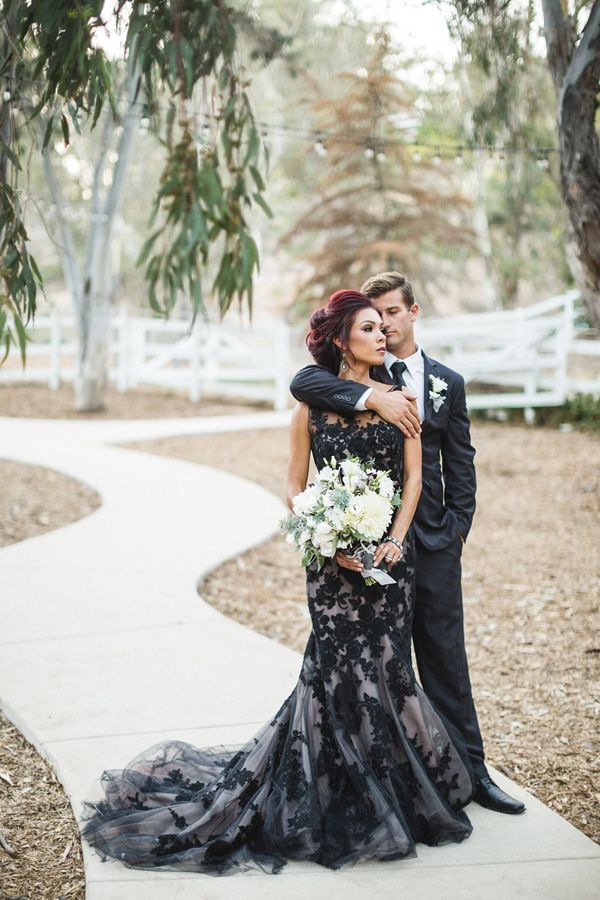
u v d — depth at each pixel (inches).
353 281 657.0
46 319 693.3
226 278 200.2
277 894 111.8
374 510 119.0
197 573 246.7
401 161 622.5
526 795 137.6
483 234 748.0
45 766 146.8
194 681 174.4
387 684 124.6
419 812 122.8
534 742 159.8
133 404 628.1
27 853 123.2
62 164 600.7
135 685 172.1
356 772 120.0
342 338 128.6
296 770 122.0
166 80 168.1
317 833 119.0
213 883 114.3
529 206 709.9
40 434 487.8
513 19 212.8
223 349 638.5
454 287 1011.9
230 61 176.1
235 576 253.1
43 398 647.1
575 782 145.4
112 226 565.6
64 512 322.7
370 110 582.6
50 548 269.0
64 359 965.2
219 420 557.3
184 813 124.6
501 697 179.3
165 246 203.9
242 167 192.4
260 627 217.3
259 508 327.3
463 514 136.6
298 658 187.5
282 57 339.6
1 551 265.0
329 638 124.7
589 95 172.4
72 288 582.2
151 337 868.0
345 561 121.7
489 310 767.7
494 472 398.6
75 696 166.9
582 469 399.2
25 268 152.4
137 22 154.9
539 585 248.1
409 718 124.9
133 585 234.4
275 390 620.1
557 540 293.3
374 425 128.2
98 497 345.7
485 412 563.2
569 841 124.4
